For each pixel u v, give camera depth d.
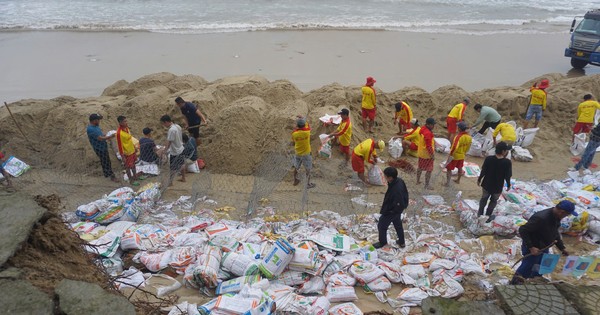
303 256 6.17
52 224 4.52
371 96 11.37
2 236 3.96
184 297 5.52
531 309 3.80
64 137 11.10
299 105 11.79
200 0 29.89
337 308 5.39
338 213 8.54
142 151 10.32
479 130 11.99
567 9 30.69
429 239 7.52
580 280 6.38
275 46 21.14
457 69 18.67
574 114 12.88
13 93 15.40
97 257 5.64
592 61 18.22
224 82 13.78
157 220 8.16
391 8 29.42
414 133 10.59
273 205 8.84
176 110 11.70
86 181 9.84
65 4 28.39
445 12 29.00
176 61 18.92
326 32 23.66
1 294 3.47
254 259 6.32
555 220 5.80
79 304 3.54
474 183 10.06
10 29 23.08
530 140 11.80
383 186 9.78
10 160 10.08
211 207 8.74
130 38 22.14
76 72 17.53
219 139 10.62
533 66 19.39
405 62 19.33
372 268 6.20
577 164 10.59
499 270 6.52
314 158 10.43
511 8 30.69
